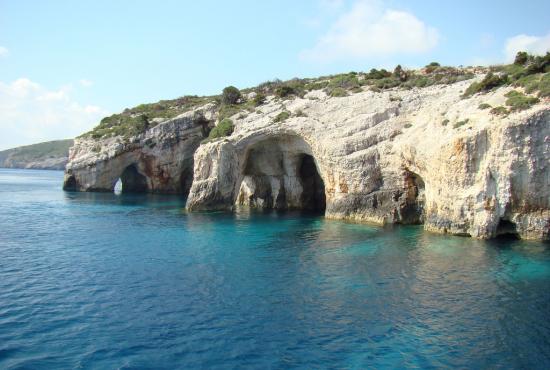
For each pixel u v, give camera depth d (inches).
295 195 2229.3
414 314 804.6
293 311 816.3
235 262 1138.7
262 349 676.1
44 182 4569.4
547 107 1269.7
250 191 2340.1
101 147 3075.8
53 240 1395.2
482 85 1568.7
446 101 1648.6
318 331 737.0
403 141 1622.8
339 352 669.9
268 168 2246.6
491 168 1322.6
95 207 2252.7
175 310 816.3
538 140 1273.4
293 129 1940.2
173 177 3014.3
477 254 1187.3
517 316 797.2
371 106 1847.9
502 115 1333.7
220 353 662.5
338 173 1781.5
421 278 999.6
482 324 764.6
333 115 1914.4
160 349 671.1
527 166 1285.7
